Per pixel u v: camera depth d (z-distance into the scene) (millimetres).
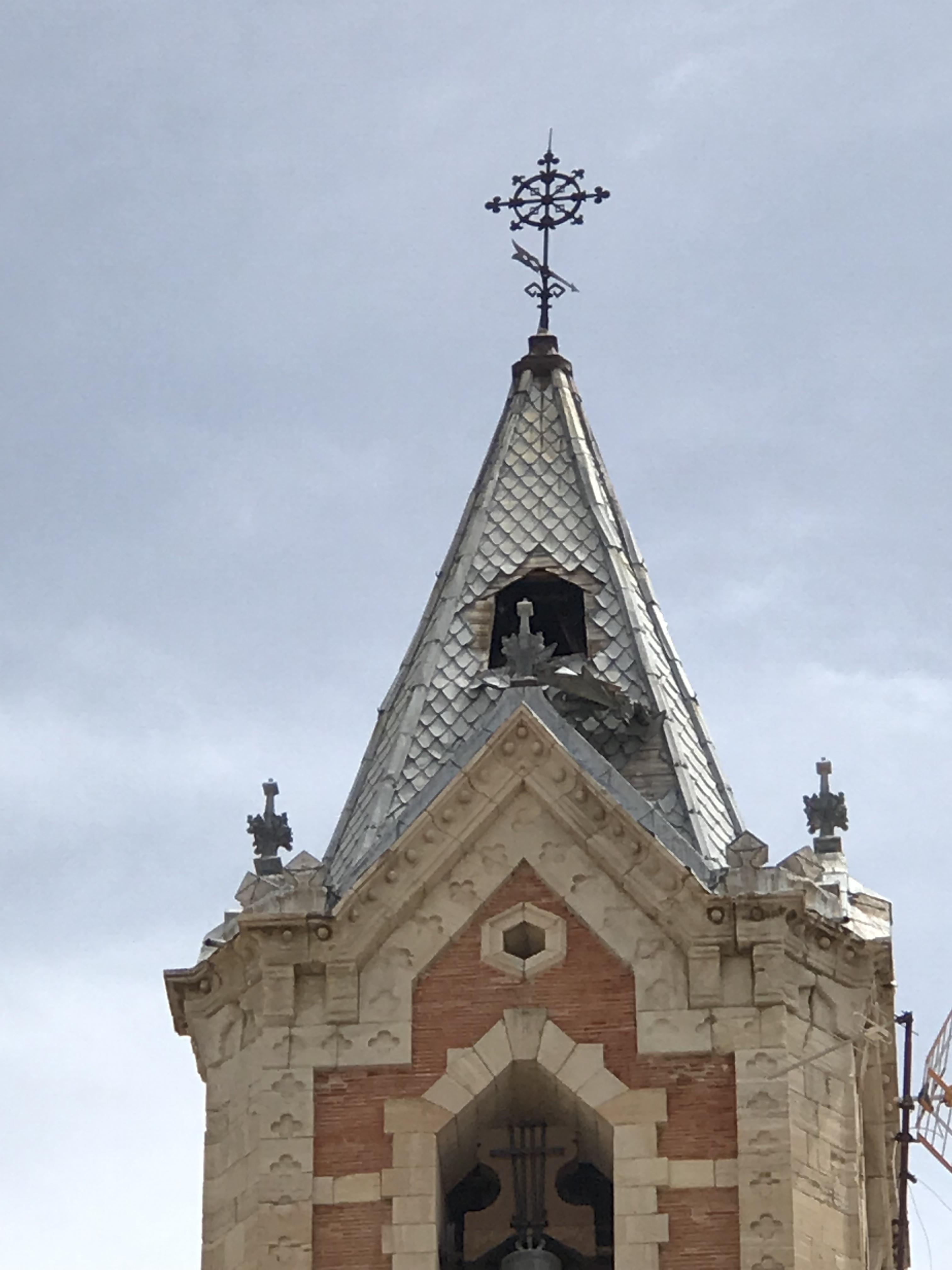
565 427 69000
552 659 65875
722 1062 60719
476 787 62531
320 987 61656
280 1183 60281
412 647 67188
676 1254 59469
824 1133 60594
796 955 61562
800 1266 59312
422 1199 60094
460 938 61875
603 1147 61094
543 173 72500
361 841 63531
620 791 62594
